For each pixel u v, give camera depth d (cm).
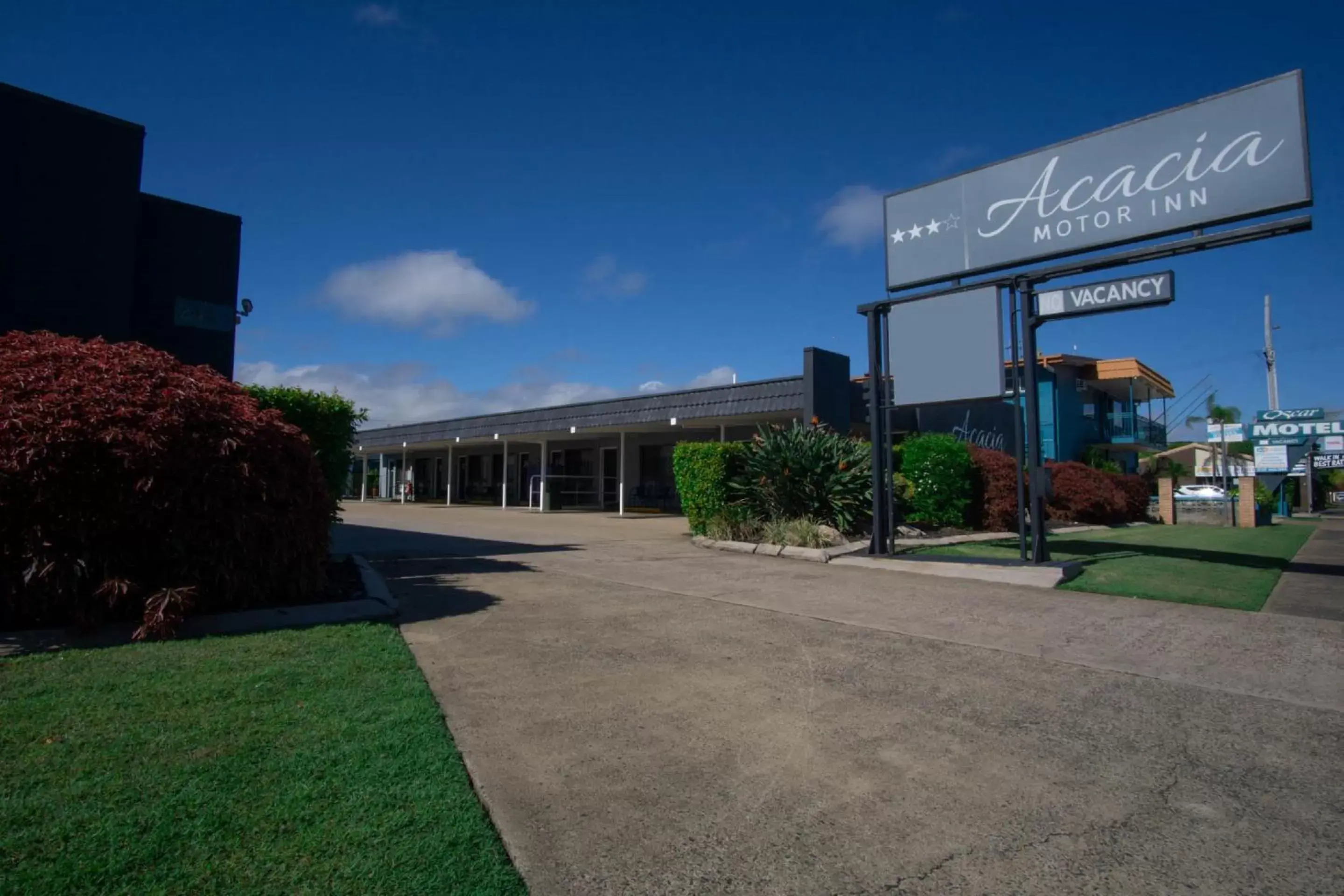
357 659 509
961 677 527
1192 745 408
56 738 366
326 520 705
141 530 567
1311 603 818
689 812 323
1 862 259
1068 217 1025
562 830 305
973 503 1658
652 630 646
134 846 272
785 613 735
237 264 992
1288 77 872
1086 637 646
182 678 460
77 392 563
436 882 260
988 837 307
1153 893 268
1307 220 841
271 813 300
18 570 527
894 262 1189
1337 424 3381
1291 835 311
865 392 1961
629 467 2772
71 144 847
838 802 336
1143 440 3127
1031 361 1039
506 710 441
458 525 1836
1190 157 934
